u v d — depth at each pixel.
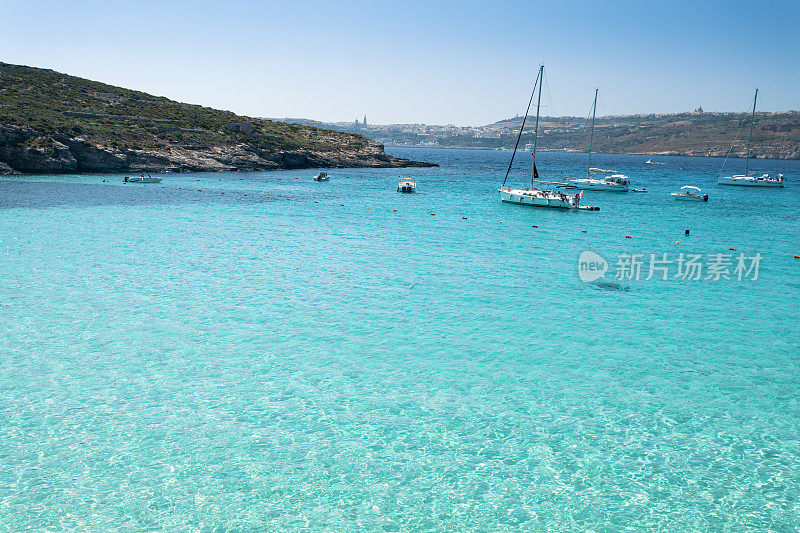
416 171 144.12
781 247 47.50
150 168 101.25
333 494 13.85
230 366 20.80
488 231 52.41
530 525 12.92
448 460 15.39
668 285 33.66
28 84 126.50
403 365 21.38
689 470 15.08
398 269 36.22
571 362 21.95
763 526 12.93
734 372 21.22
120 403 17.83
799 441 16.56
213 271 34.16
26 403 17.58
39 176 84.56
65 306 26.48
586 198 87.25
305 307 27.83
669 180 136.00
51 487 13.70
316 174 118.31
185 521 12.73
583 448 16.06
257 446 15.77
